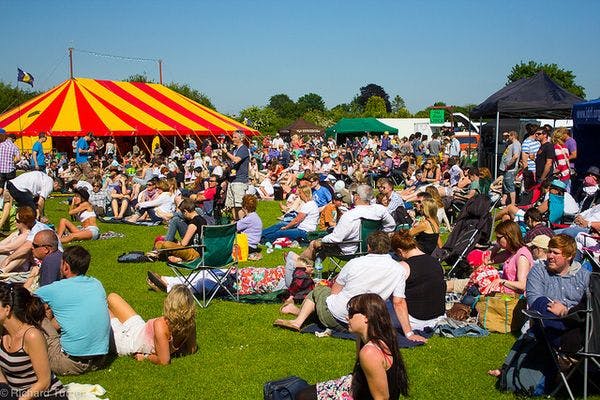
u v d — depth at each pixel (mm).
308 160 24328
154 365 5914
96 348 5684
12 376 4633
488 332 6750
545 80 17766
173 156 29797
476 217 9125
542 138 12648
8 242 8688
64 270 5809
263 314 7496
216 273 8445
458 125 43938
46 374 4629
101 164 27516
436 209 9086
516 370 5191
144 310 7637
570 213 9828
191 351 6211
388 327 4035
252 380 5551
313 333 6773
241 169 14672
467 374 5637
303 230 11828
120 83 37156
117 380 5547
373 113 84750
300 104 115812
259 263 10164
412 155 29281
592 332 4797
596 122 12500
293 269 7820
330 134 52406
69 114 30922
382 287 6414
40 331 4645
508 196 14789
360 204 8586
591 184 10742
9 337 4633
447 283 7867
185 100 39625
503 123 24938
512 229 7125
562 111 18500
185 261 9469
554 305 5137
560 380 5074
